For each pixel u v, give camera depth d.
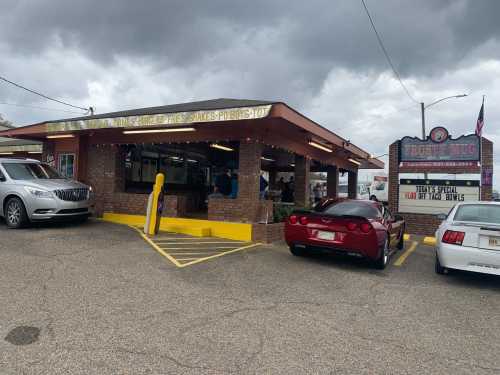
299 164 13.80
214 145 14.07
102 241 8.65
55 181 10.54
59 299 4.79
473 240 6.45
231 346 3.71
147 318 4.32
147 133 12.05
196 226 10.88
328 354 3.64
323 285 6.09
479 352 3.85
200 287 5.59
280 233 10.55
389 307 5.15
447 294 5.94
